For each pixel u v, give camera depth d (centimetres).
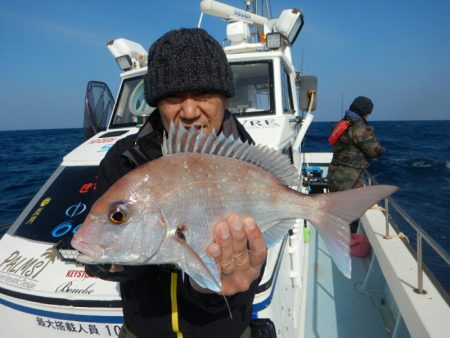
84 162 332
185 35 154
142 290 162
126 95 468
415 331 261
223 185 152
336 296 431
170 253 141
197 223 146
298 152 519
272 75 408
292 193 165
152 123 180
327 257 530
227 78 162
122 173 170
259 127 352
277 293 226
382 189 158
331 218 162
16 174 1570
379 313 396
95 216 142
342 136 578
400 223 955
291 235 310
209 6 469
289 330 283
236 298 149
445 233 880
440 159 2030
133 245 142
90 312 215
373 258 443
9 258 259
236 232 133
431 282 302
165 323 160
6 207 1025
